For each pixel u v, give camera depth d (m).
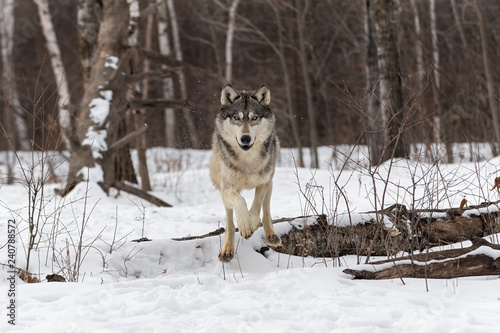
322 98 27.06
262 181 5.50
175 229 7.26
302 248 5.78
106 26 12.19
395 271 4.75
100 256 5.52
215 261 5.67
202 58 33.16
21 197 10.92
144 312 3.79
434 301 3.96
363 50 22.17
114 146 10.99
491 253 4.67
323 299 4.04
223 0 26.84
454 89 19.81
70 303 3.94
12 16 24.33
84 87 13.59
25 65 30.22
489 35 22.20
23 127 24.53
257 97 5.59
